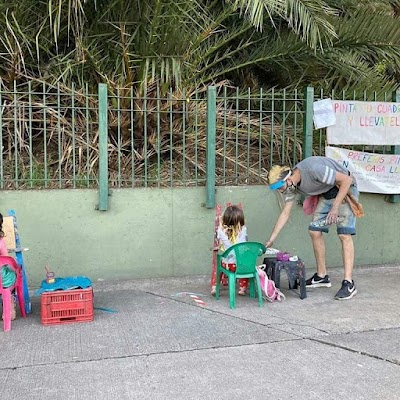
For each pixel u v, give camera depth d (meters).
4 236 4.72
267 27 7.21
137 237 5.89
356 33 6.75
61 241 5.66
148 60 6.13
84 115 6.25
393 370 3.56
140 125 6.41
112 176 6.15
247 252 4.96
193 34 6.48
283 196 6.32
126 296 5.43
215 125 6.07
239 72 7.48
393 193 6.70
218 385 3.32
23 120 5.74
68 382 3.36
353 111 6.50
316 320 4.63
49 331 4.34
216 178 6.30
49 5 5.61
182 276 6.06
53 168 6.14
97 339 4.13
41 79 6.09
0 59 6.27
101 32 6.44
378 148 6.94
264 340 4.11
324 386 3.31
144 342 4.06
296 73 7.47
